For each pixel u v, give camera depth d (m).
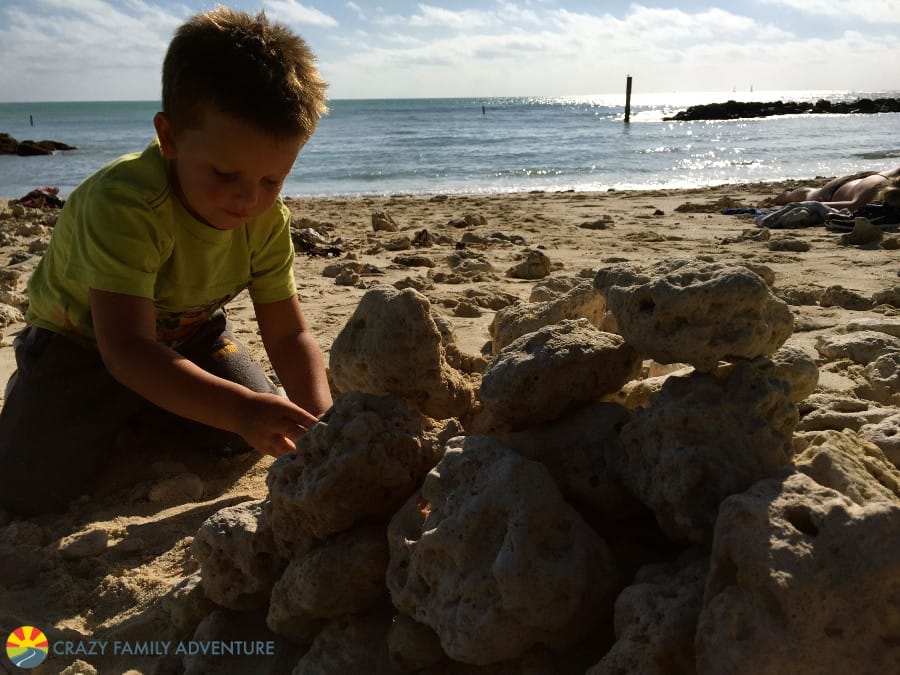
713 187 16.06
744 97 189.25
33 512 2.94
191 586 2.24
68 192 17.77
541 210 12.39
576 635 1.75
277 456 2.43
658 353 1.94
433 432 2.26
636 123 55.31
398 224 11.05
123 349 2.54
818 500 1.57
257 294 3.25
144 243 2.63
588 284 3.66
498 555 1.69
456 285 6.64
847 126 48.28
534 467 1.83
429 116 69.06
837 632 1.45
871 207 9.71
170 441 3.41
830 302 5.57
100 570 2.53
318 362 3.19
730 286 1.85
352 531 2.06
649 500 1.85
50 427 2.94
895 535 1.46
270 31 2.43
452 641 1.68
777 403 1.87
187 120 2.39
